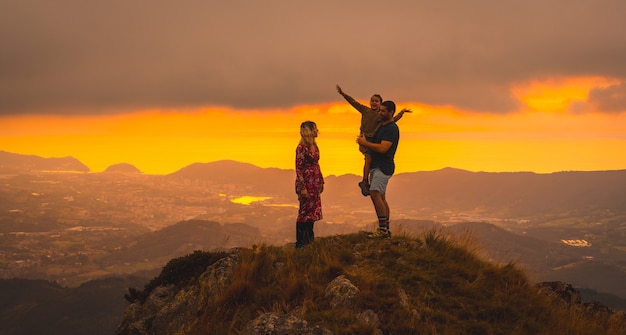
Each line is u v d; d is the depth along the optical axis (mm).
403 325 8742
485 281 10664
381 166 11930
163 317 10539
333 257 10656
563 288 11742
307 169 11961
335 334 8414
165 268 11672
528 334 9281
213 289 10414
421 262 10898
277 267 10789
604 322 10906
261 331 8484
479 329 9102
